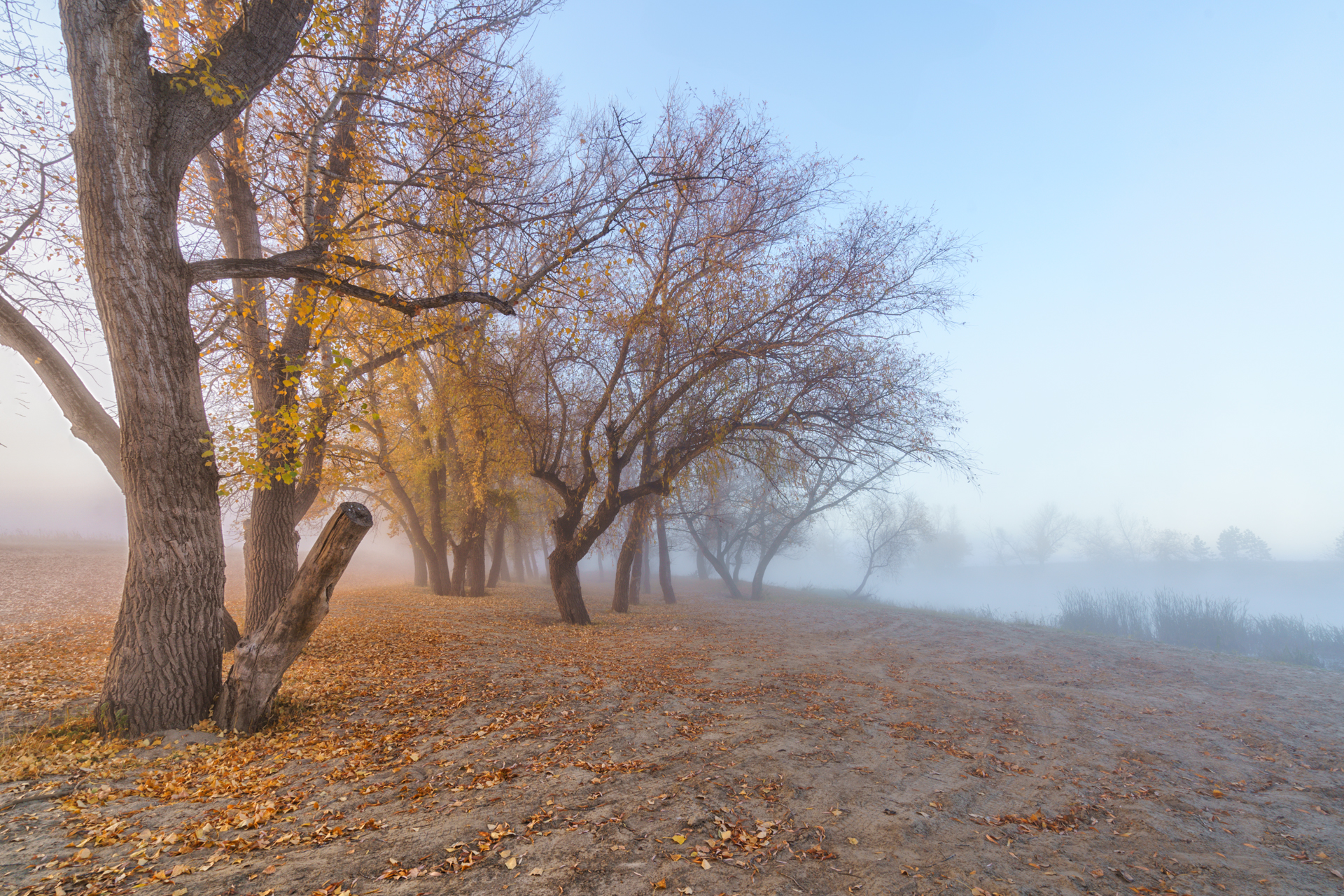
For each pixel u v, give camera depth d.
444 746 6.21
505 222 9.47
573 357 15.16
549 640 13.26
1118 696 10.33
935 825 4.90
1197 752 7.37
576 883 3.68
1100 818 5.32
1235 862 4.57
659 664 11.14
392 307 7.89
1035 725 8.26
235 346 9.24
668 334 14.34
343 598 21.14
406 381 16.14
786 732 7.07
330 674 8.88
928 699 9.47
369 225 8.58
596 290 13.43
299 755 5.78
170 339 6.40
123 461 6.29
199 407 6.72
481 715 7.28
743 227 13.98
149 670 6.18
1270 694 10.70
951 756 6.73
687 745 6.51
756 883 3.83
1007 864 4.32
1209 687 11.22
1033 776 6.24
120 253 6.06
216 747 5.86
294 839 4.12
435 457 21.27
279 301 8.43
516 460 16.80
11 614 15.45
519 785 5.24
